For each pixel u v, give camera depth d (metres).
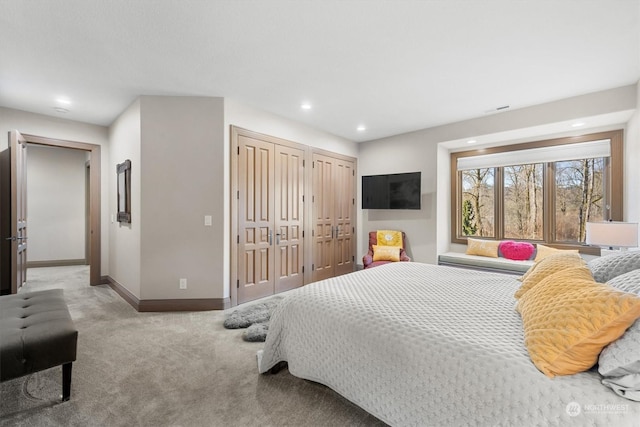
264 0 1.77
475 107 3.56
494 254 4.07
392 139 4.84
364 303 1.68
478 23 1.99
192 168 3.24
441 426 1.14
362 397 1.41
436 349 1.22
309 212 4.35
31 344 1.54
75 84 2.93
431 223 4.43
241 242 3.46
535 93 3.15
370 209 5.11
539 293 1.40
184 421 1.53
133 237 3.37
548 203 3.90
